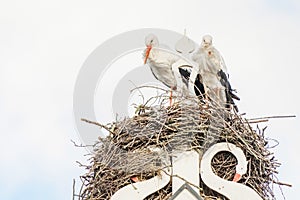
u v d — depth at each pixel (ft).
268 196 26.16
